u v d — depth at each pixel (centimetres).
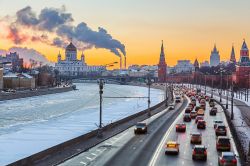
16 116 15838
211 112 12862
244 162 5000
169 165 5197
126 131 8862
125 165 5178
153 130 9012
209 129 9181
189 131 8812
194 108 15588
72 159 5591
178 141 7331
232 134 7831
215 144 6962
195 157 5525
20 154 6744
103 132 8525
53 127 11319
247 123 10550
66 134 9612
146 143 7100
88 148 6512
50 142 8194
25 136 9238
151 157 5753
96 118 14138
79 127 11238
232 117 11462
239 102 19425
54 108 19812
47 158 5584
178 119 11619
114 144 7006
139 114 12794
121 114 15850
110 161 5441
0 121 13888
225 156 4950
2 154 6719
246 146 6712
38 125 12050
